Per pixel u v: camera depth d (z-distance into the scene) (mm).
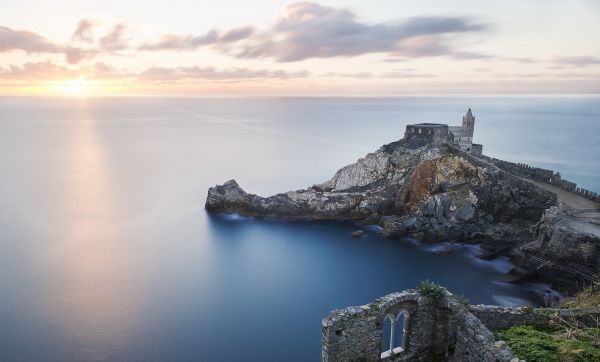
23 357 39844
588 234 51594
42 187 112812
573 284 52156
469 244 68688
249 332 45000
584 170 140500
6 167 140250
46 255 66312
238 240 74250
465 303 21094
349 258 65938
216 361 39688
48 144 198500
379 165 86875
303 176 130625
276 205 86625
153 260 65000
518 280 56344
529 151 182125
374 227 79688
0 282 56125
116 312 48656
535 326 20719
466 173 73625
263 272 60906
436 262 63781
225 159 162000
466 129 87750
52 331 44500
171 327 45719
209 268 62188
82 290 54188
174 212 91188
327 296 53688
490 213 69562
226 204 89500
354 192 86375
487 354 18328
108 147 192500
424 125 87812
